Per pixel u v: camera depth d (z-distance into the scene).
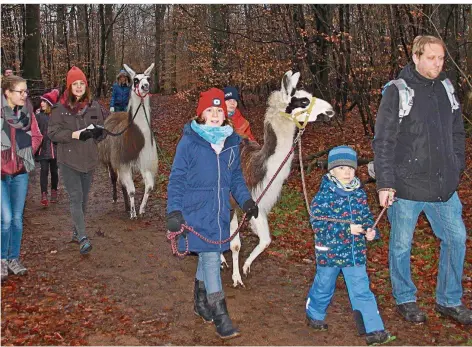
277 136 5.11
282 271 5.83
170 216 3.88
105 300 4.94
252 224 5.36
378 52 11.78
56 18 30.47
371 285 5.36
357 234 4.11
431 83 4.25
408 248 4.46
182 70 27.89
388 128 4.24
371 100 13.63
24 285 5.19
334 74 13.90
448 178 4.27
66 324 4.38
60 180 10.74
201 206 4.03
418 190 4.28
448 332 4.32
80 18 33.56
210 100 4.09
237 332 4.06
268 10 13.79
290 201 8.70
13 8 18.52
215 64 18.03
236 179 4.26
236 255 5.38
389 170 4.21
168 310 4.77
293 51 12.98
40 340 4.08
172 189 3.96
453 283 4.46
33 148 5.30
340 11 12.06
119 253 6.32
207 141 4.03
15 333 4.18
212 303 4.10
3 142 4.93
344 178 4.14
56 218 7.86
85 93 6.10
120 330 4.32
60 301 4.86
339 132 14.55
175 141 15.75
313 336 4.31
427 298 5.00
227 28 17.09
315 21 13.43
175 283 5.44
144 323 4.48
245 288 5.33
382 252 6.36
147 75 7.59
